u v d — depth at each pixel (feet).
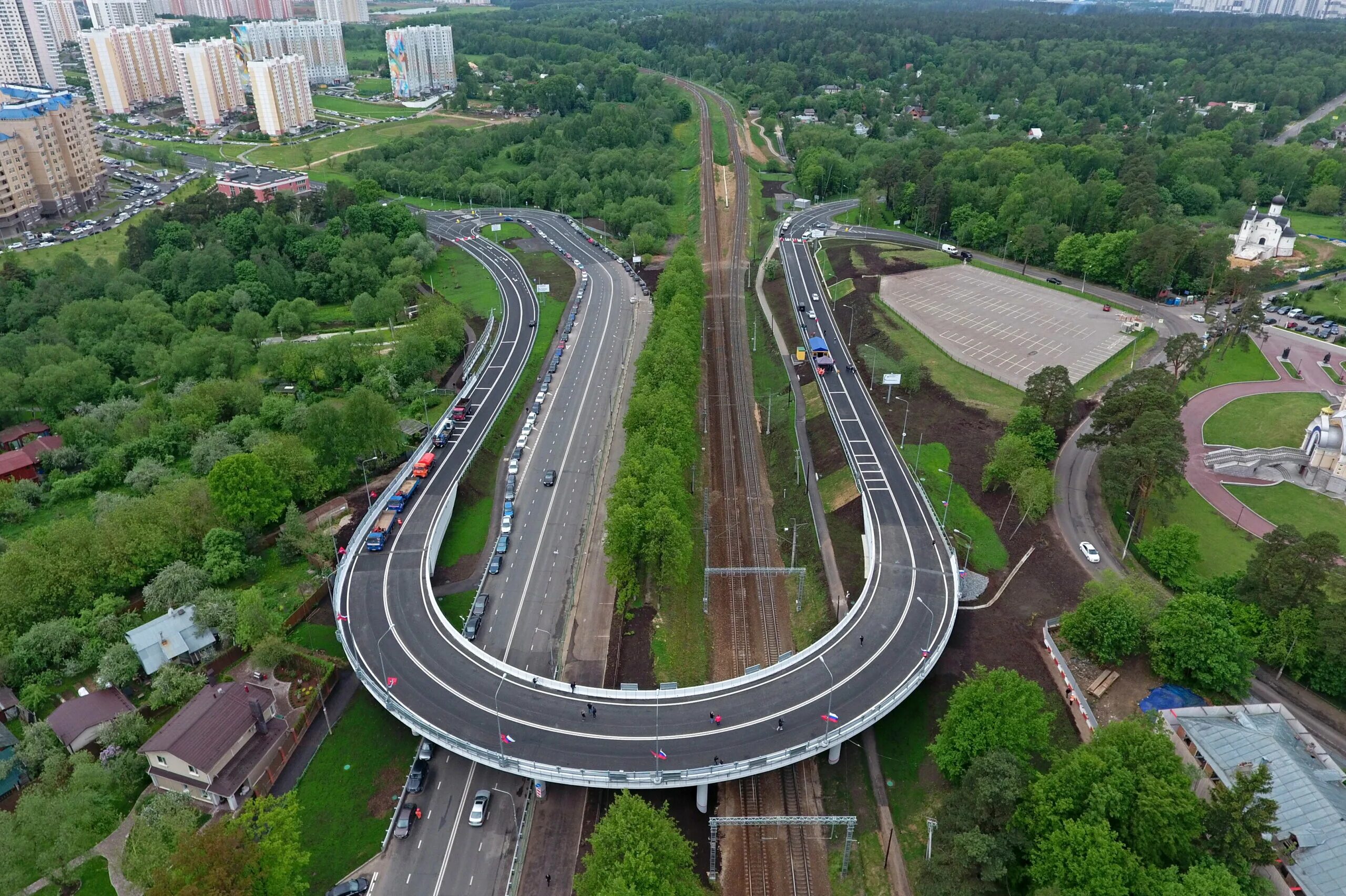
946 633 438.81
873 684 408.67
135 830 341.41
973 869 323.57
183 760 363.35
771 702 400.26
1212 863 295.48
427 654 431.43
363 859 355.97
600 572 529.04
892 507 545.85
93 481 623.36
